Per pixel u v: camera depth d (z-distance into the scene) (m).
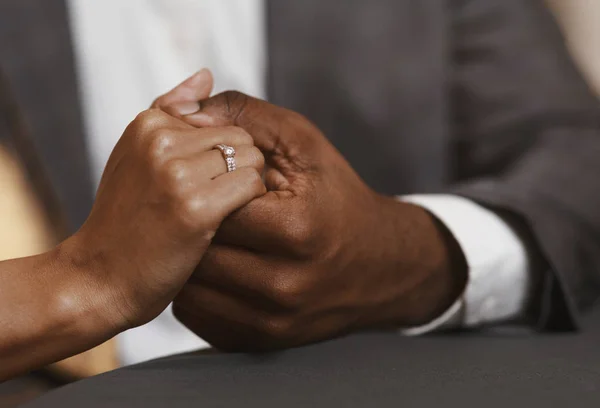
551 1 1.60
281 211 0.65
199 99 0.73
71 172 1.17
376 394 0.59
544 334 0.80
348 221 0.68
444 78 1.26
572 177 0.92
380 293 0.72
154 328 1.25
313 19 1.21
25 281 0.65
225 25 1.26
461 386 0.61
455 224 0.79
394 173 1.26
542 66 1.24
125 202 0.64
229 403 0.58
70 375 1.10
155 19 1.25
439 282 0.77
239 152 0.65
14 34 1.17
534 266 0.83
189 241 0.63
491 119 1.22
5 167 1.20
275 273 0.66
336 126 1.24
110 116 1.26
